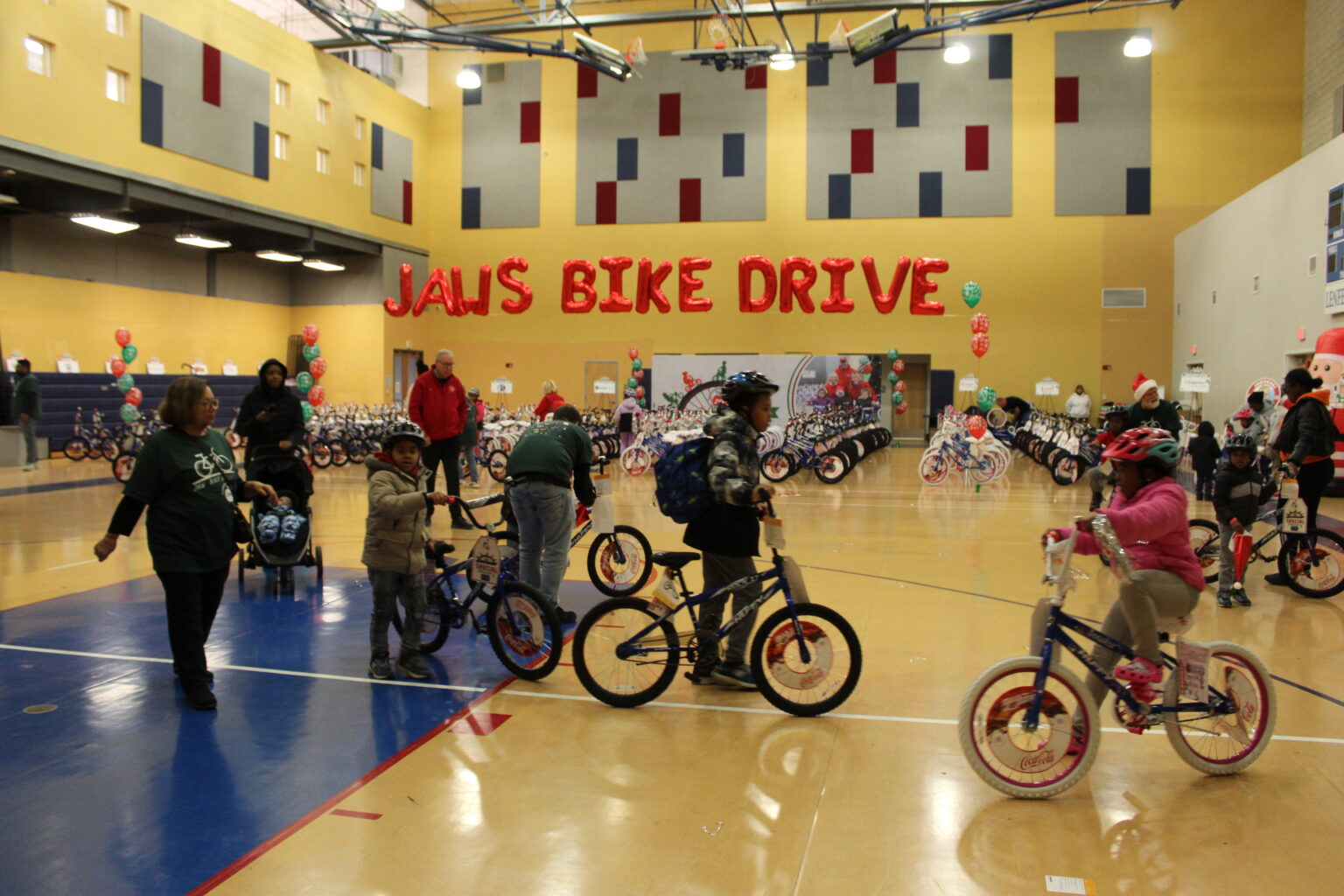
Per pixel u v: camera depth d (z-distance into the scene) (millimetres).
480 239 24578
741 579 4121
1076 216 21875
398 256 23531
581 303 15062
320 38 22188
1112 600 6195
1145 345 21719
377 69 24312
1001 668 3225
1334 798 3180
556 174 24094
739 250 23188
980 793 3230
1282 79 20828
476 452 14781
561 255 24125
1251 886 2605
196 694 4066
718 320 23391
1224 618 5727
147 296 19422
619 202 23750
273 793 3211
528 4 23734
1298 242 14461
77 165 14844
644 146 23594
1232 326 17578
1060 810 3096
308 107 20344
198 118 17312
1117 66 21594
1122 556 3193
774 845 2844
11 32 13773
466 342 24812
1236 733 3406
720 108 23203
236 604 6051
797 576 4066
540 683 4484
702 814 3061
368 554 4480
